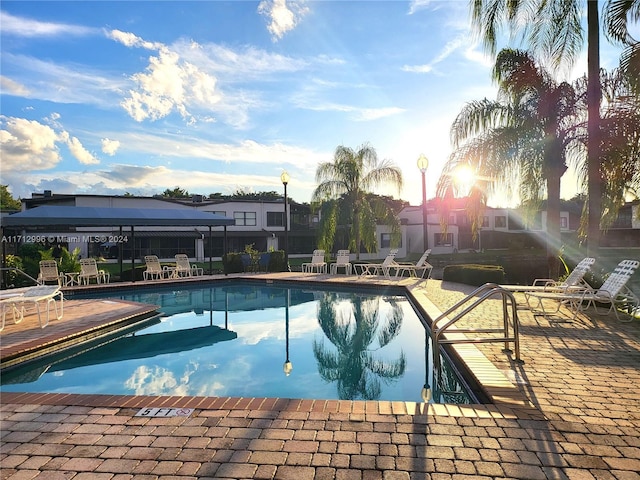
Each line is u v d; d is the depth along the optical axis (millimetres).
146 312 9578
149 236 30391
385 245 36188
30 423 3418
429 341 7672
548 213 11641
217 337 8086
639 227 36219
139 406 3746
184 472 2660
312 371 5918
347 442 3018
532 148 11453
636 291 12055
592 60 9797
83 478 2611
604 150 9781
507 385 4176
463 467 2676
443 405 3684
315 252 20516
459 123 12469
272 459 2799
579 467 2672
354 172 23609
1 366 5699
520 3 11422
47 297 7715
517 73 11555
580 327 6926
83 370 6012
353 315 10289
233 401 3818
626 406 3650
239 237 35031
